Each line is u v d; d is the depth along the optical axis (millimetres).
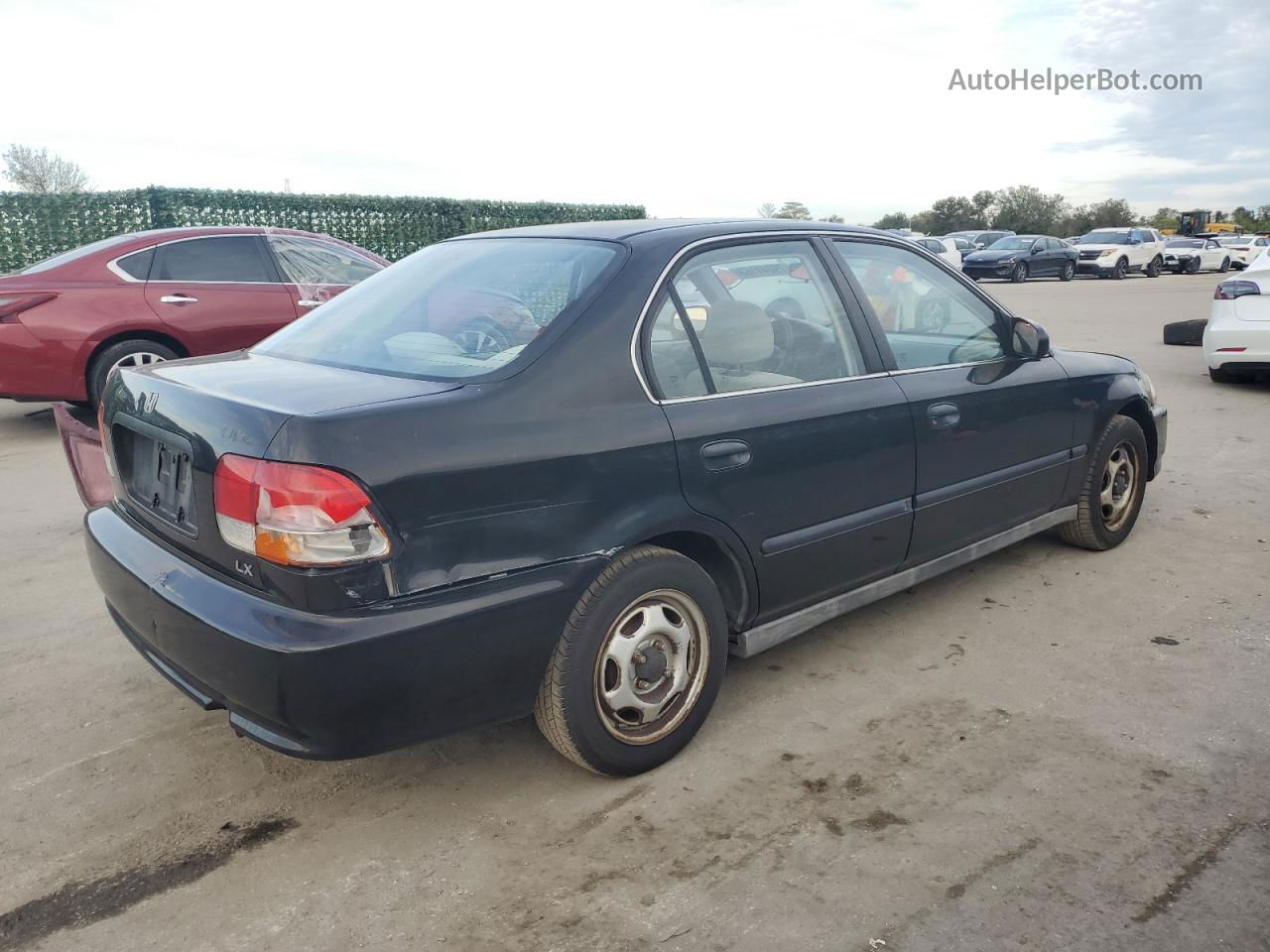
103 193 12258
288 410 2379
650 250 3016
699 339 3012
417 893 2430
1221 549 4855
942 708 3326
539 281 3012
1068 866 2482
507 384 2584
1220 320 9234
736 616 3176
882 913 2324
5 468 6723
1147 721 3213
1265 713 3254
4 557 4871
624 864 2529
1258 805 2732
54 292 7113
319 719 2309
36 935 2295
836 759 3018
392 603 2352
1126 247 31969
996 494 3975
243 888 2459
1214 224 57875
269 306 7902
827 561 3334
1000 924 2279
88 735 3197
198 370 2990
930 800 2785
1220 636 3865
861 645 3840
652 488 2773
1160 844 2566
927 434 3582
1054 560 4738
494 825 2705
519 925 2312
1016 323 4133
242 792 2877
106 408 3137
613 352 2777
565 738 2746
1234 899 2348
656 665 2898
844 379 3381
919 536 3650
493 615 2475
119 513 3107
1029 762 2977
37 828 2701
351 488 2279
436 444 2404
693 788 2869
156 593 2572
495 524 2486
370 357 2936
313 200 13695
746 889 2422
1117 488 4770
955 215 76875
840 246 3574
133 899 2418
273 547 2291
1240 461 6621
